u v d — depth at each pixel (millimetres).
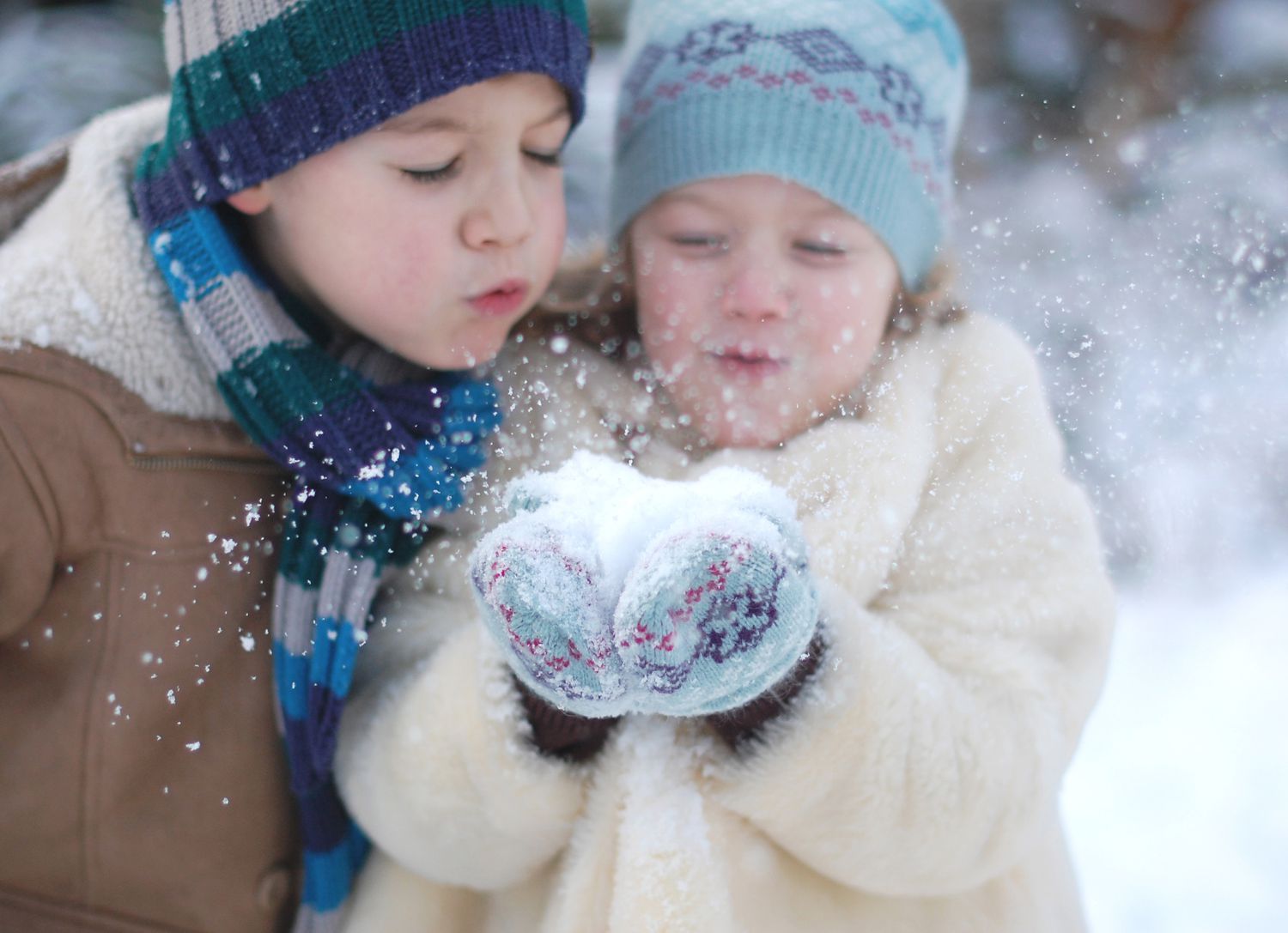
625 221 1184
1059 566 1118
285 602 1101
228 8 1060
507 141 1070
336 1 1046
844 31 1146
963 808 1042
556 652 940
